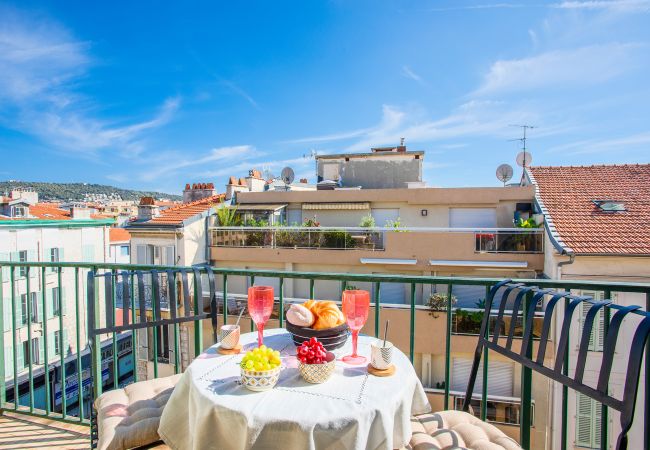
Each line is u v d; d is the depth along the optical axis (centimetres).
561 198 1429
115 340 261
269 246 1608
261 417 146
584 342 173
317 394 162
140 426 205
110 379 2156
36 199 2850
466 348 1129
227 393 163
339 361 194
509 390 1118
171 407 190
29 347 333
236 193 1911
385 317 1185
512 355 212
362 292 196
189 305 269
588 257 1073
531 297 223
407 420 171
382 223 1700
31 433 304
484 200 1572
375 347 181
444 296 1170
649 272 1041
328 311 201
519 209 1542
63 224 2142
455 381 1160
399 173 2406
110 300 259
